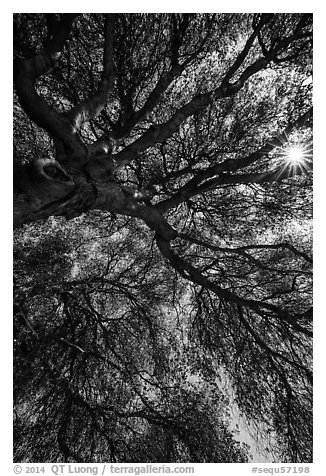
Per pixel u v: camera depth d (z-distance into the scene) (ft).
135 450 25.36
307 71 24.68
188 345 30.48
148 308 31.89
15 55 16.07
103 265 32.53
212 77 27.48
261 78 26.76
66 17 15.20
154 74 26.17
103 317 28.99
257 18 23.73
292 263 28.07
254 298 28.60
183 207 31.42
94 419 25.40
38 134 25.89
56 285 27.17
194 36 25.05
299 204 27.20
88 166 16.21
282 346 28.19
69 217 15.99
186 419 26.45
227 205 29.14
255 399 26.86
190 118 27.96
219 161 28.09
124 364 28.50
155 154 29.50
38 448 23.84
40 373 24.94
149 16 23.79
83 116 16.48
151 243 32.63
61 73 23.62
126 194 19.10
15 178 13.76
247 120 27.35
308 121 23.73
